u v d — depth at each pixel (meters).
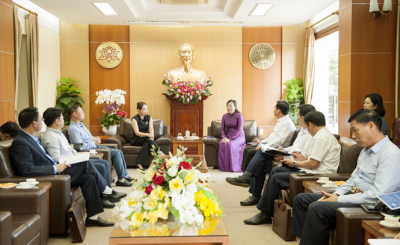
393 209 2.24
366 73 6.00
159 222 2.49
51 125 4.00
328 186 3.25
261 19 8.61
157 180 2.53
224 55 9.33
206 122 9.40
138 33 9.20
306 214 2.82
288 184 3.81
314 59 8.80
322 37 8.55
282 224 3.56
